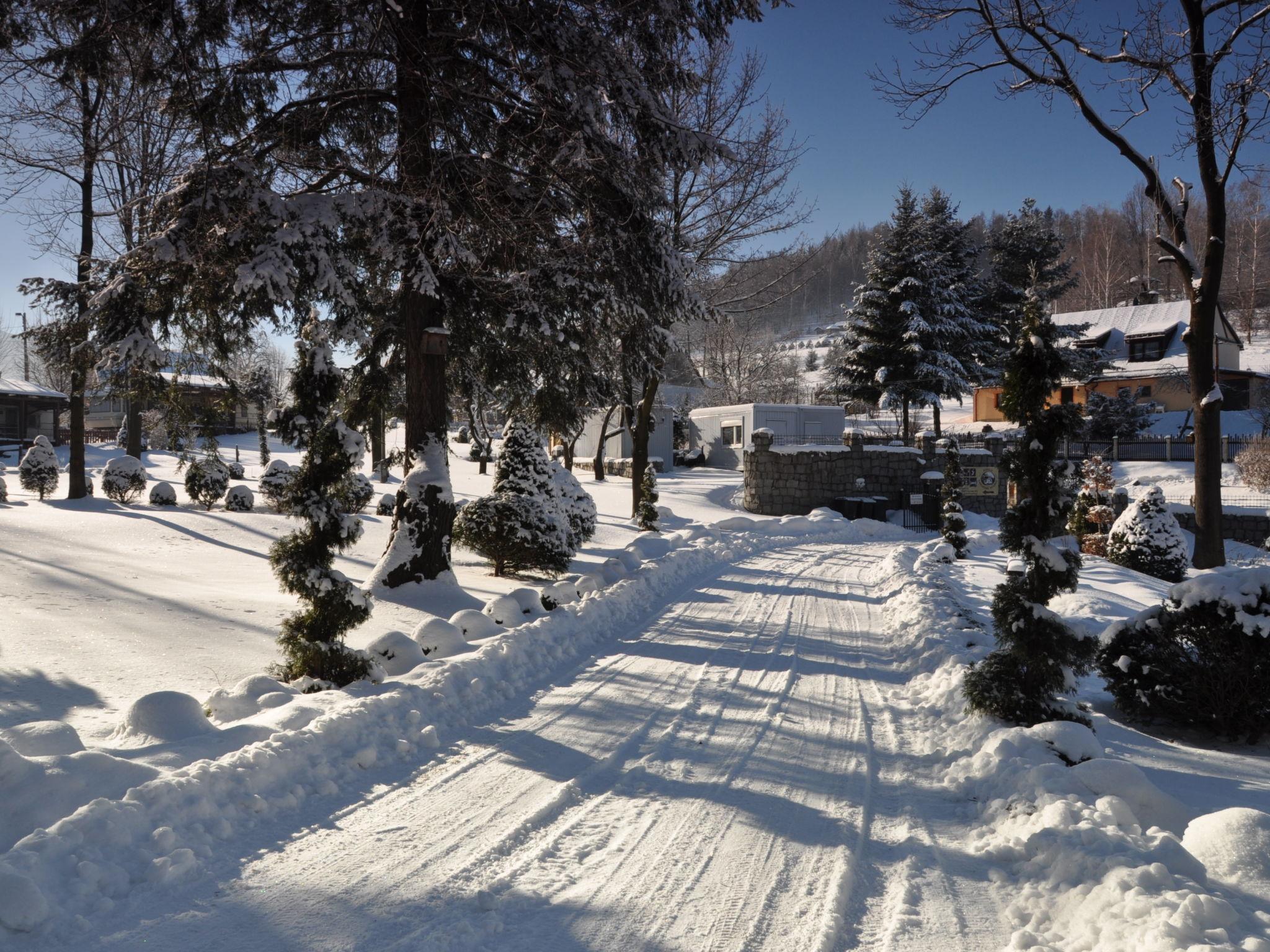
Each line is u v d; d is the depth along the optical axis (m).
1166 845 3.66
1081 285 94.06
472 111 11.37
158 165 13.56
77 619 8.24
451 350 13.66
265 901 3.49
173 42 9.45
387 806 4.59
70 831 3.64
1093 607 11.46
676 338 13.57
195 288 10.99
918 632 9.40
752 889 3.71
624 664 8.16
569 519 19.20
